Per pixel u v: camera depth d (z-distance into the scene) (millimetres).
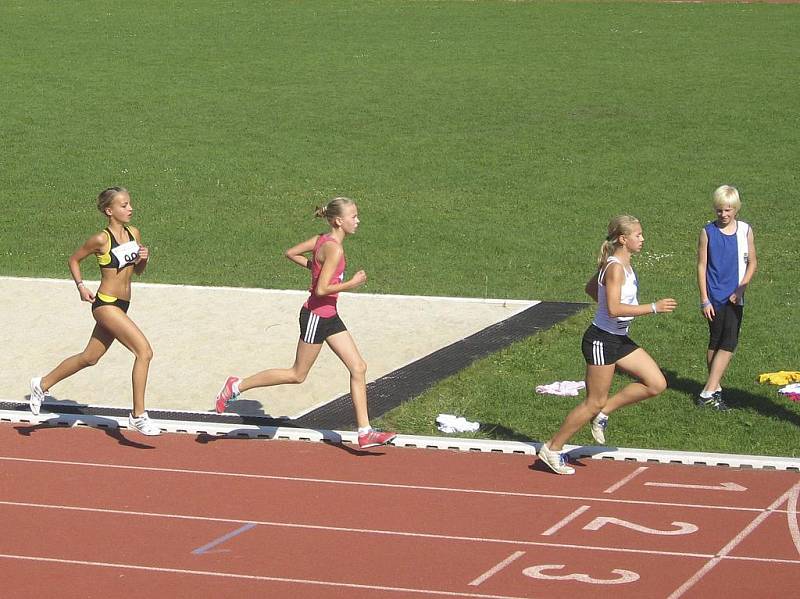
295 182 40656
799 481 15586
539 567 12688
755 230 34375
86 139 46125
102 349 17453
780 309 25547
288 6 78750
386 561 12883
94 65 60469
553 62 61344
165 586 12258
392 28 71250
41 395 18062
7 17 73500
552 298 27188
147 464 16500
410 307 25797
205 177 41188
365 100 53406
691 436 17688
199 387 20891
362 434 16531
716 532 13719
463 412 19062
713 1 78500
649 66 59906
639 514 14352
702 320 24453
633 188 39562
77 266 17031
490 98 53531
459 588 12133
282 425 18375
